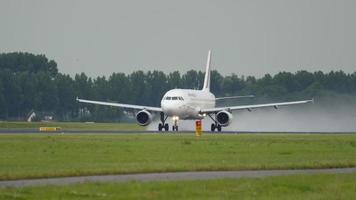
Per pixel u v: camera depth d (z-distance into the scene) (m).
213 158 182.50
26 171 143.25
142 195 112.88
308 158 186.12
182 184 125.25
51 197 109.69
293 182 131.62
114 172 145.50
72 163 163.62
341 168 164.75
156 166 155.75
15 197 108.81
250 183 128.75
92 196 111.44
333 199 114.75
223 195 115.50
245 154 197.50
